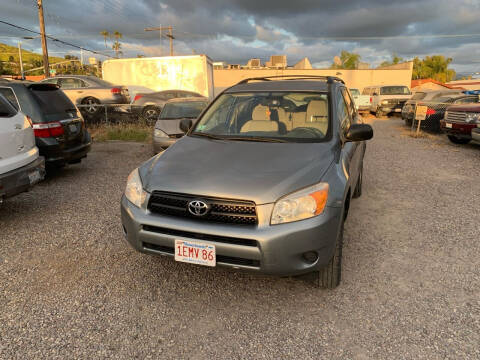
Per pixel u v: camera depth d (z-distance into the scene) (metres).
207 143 3.28
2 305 2.64
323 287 2.87
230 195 2.41
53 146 5.62
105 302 2.70
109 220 4.33
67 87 12.80
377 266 3.24
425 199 5.15
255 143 3.19
